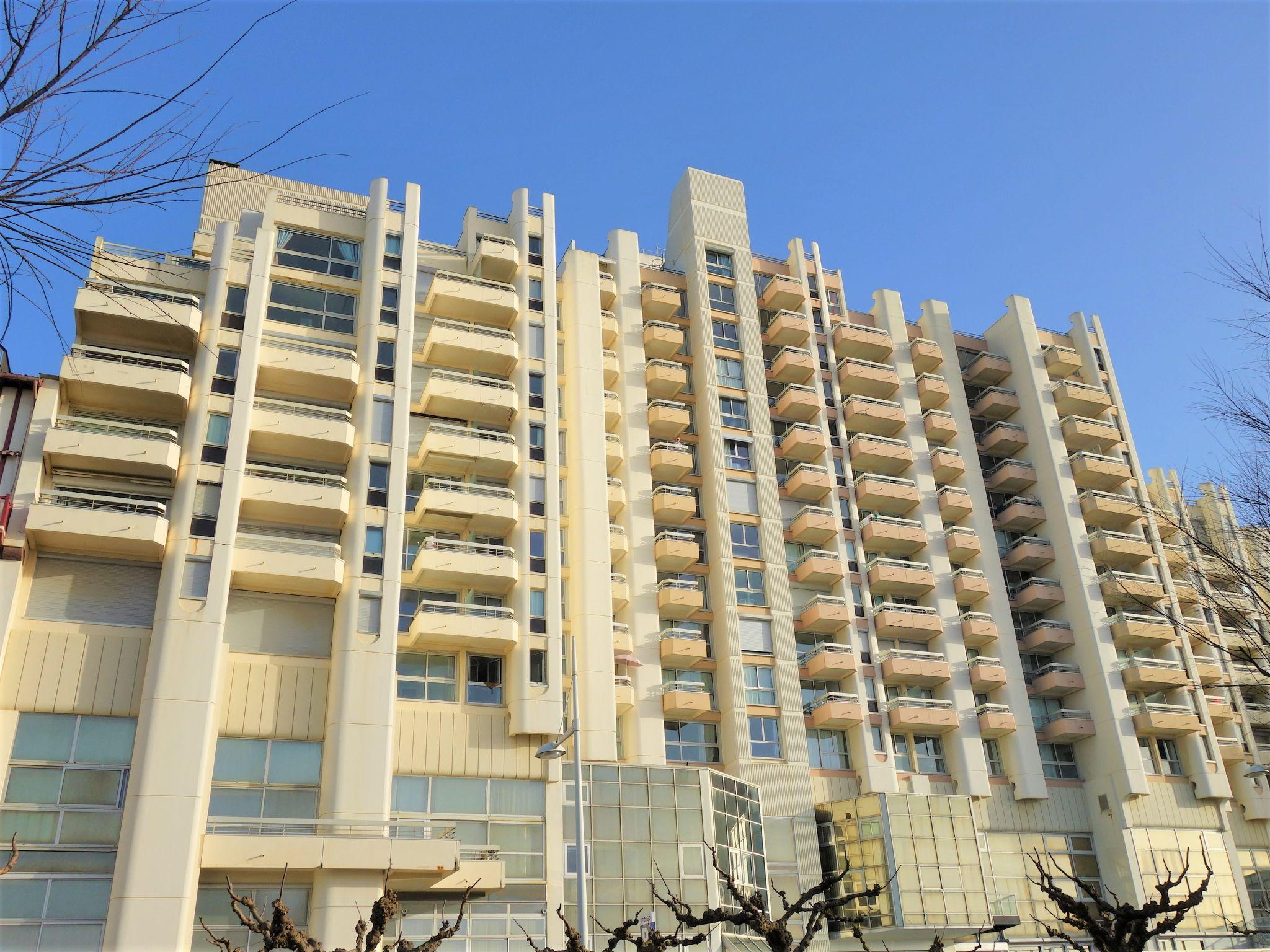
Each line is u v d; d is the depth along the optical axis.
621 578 52.31
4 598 37.16
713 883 44.19
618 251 61.22
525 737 43.69
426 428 48.91
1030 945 53.12
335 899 36.69
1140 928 17.59
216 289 45.16
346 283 49.09
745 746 51.66
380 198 50.53
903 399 66.25
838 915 50.12
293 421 43.97
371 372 46.47
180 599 38.94
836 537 59.56
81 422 41.16
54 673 37.34
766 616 55.59
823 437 61.84
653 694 50.88
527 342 51.22
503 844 41.66
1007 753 58.72
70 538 38.72
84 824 35.59
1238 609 23.16
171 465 40.88
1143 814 59.03
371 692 40.72
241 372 43.81
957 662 59.50
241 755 39.22
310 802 39.41
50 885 34.38
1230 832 61.28
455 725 43.09
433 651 44.56
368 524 43.62
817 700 55.81
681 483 58.19
